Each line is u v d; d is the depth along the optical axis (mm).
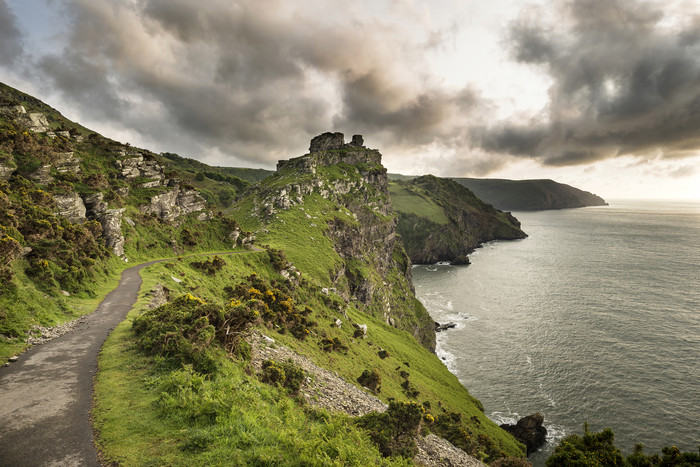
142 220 74625
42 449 12469
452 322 135375
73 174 63906
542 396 83312
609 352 102562
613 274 196625
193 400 15750
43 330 25469
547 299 155375
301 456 13453
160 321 25484
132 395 16766
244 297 57500
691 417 73688
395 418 24641
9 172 51438
